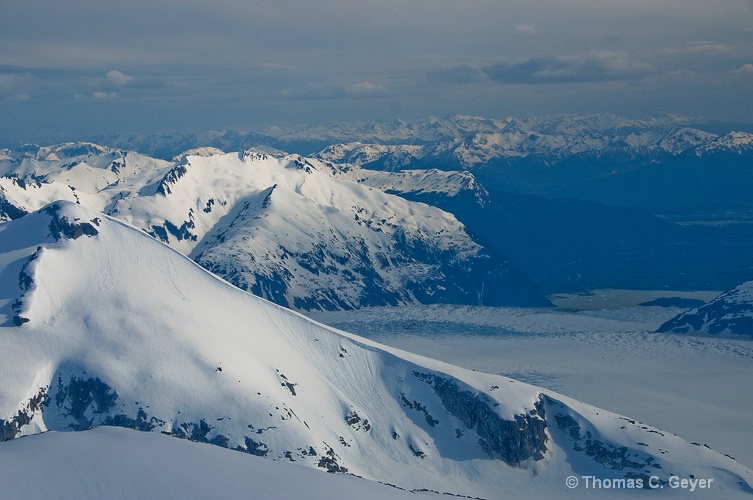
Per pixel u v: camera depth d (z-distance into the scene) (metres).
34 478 124.50
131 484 123.50
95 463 130.12
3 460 131.88
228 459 140.25
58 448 137.38
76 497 119.00
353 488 136.88
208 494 121.94
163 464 131.75
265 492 125.62
